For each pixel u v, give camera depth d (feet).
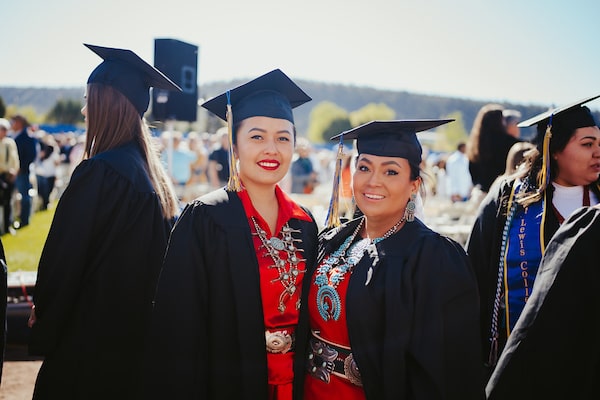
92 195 7.29
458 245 6.07
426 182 6.90
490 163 13.35
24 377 12.26
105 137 7.91
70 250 7.11
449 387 5.50
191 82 18.04
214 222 6.48
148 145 8.32
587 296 6.04
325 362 6.31
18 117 27.40
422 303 5.68
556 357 6.11
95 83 7.91
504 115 13.43
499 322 8.23
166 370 6.08
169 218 8.31
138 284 7.60
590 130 7.61
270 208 7.13
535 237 7.89
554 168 8.05
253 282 6.36
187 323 6.15
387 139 6.27
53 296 7.14
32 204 28.07
